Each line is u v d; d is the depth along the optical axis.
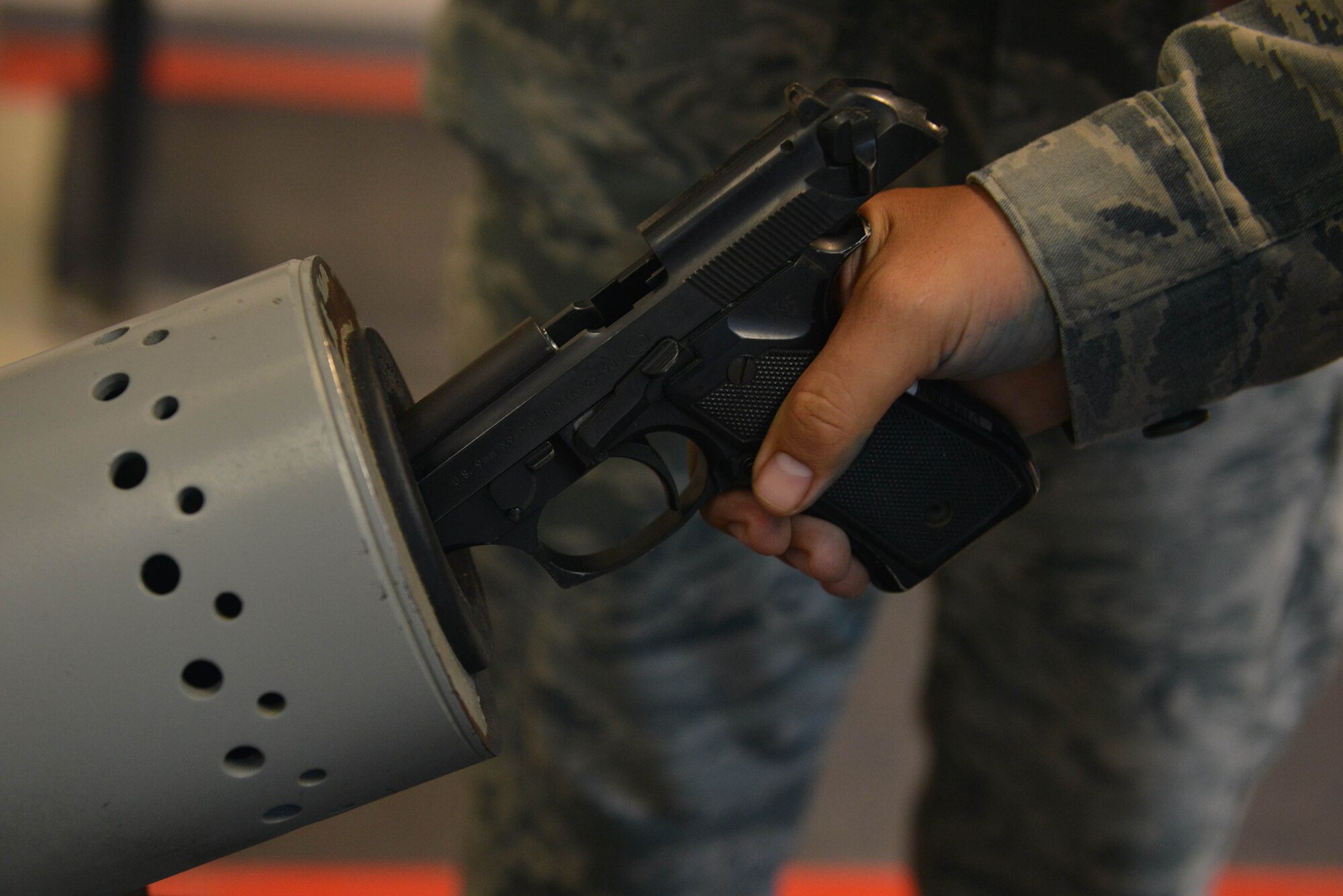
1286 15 0.57
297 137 3.73
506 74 0.91
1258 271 0.59
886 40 0.85
